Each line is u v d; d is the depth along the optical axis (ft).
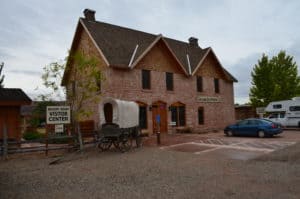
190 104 87.81
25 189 26.07
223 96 100.89
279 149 46.11
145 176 29.96
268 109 102.01
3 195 24.21
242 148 49.78
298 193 22.65
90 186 26.53
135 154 45.65
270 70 121.80
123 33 84.17
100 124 49.98
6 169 36.01
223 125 98.89
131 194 23.61
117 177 29.86
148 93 76.02
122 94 69.67
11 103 48.49
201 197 22.22
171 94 82.38
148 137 71.61
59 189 25.81
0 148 44.80
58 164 38.86
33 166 37.76
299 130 89.30
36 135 72.64
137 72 73.97
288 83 117.80
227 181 26.94
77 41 81.15
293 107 95.25
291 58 120.67
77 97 57.98
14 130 50.72
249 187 24.63
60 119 49.47
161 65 80.89
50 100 56.13
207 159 39.63
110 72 68.54
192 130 85.97
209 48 95.25
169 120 81.10
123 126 49.26
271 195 22.21
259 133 67.97
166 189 24.80
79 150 48.78
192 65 91.20
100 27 79.61
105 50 70.33
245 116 134.51
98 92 70.85
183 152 46.78
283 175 28.81
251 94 128.26
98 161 40.16
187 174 30.42
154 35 94.94
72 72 61.82
